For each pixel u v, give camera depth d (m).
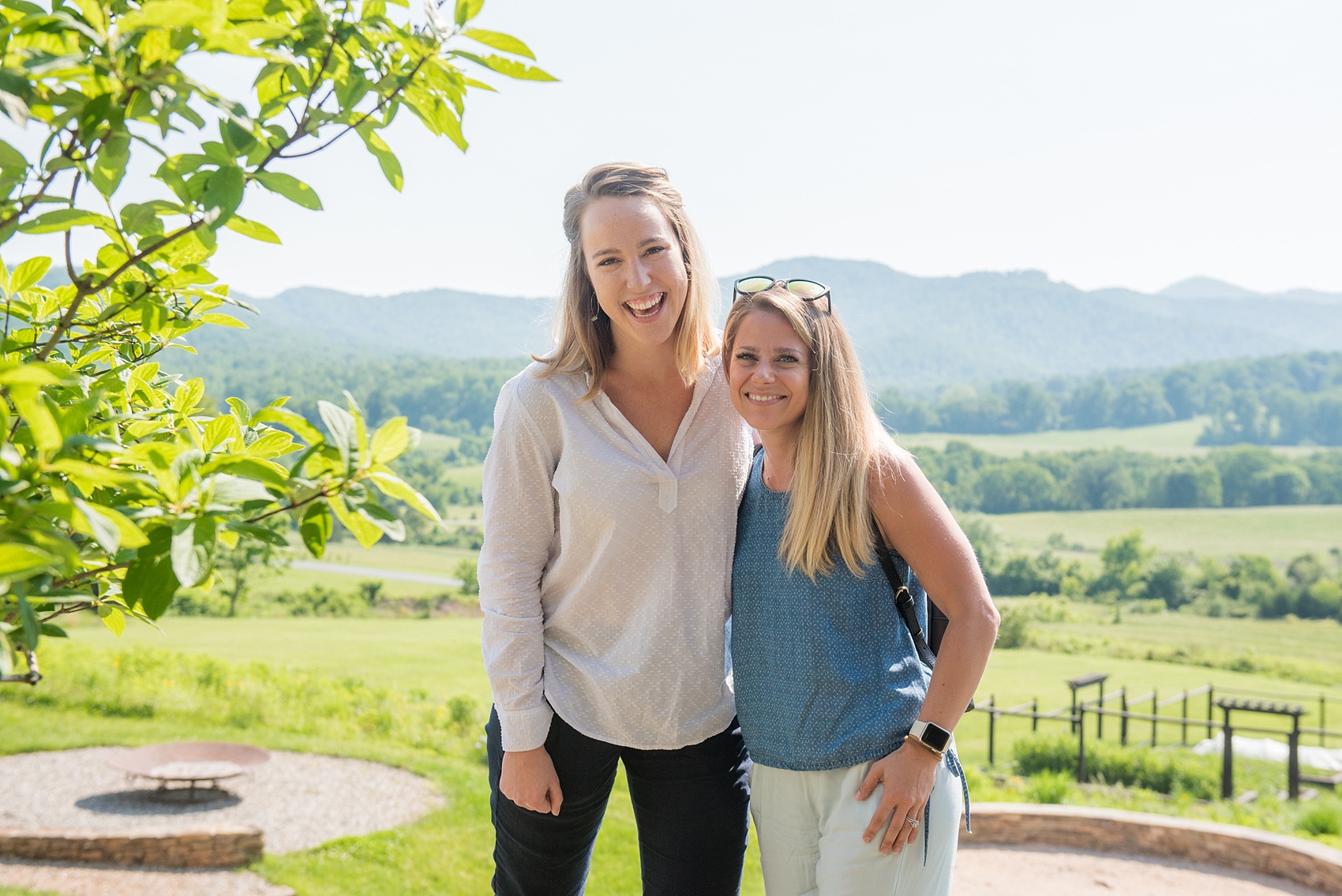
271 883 8.06
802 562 2.16
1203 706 29.52
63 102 1.13
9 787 11.19
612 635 2.32
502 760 2.38
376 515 1.18
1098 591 87.31
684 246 2.30
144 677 16.73
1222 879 7.22
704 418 2.32
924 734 2.08
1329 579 88.31
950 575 2.12
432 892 8.60
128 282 1.66
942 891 2.18
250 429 1.73
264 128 1.31
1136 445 199.75
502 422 2.32
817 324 2.16
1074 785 11.54
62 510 0.99
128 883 7.64
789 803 2.23
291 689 17.47
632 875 8.40
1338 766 15.66
